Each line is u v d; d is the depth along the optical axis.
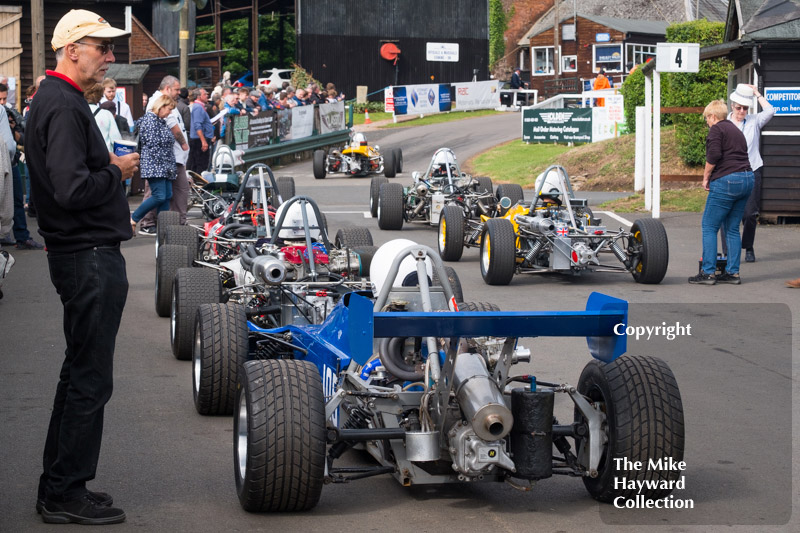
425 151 33.41
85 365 4.65
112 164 4.69
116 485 5.20
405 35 51.41
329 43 50.28
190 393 7.13
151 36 41.50
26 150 4.61
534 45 61.41
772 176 16.45
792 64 16.17
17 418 6.40
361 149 27.12
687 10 54.16
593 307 4.77
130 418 6.48
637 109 21.36
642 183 21.75
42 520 4.68
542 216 12.02
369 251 8.17
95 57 4.59
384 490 5.14
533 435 4.43
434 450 4.57
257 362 4.78
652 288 11.37
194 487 5.17
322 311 6.72
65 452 4.64
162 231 11.69
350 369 5.30
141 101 23.00
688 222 17.09
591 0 65.88
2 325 9.34
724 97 22.20
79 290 4.60
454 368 4.53
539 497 5.02
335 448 5.03
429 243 14.95
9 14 25.44
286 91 32.81
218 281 8.08
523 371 7.68
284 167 30.20
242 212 10.62
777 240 14.98
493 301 10.56
